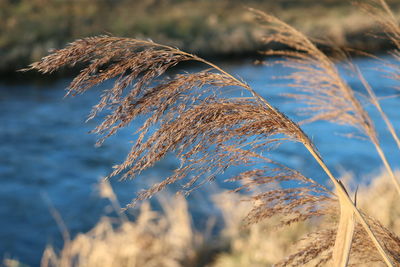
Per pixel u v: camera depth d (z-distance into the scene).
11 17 26.91
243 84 1.52
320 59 2.51
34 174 10.96
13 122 14.32
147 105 1.43
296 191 1.78
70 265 5.99
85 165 11.53
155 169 11.21
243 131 1.50
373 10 2.53
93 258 5.77
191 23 28.19
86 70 1.42
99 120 14.63
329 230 1.87
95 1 31.06
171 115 1.47
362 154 11.36
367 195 6.19
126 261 5.71
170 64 1.46
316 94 2.55
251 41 24.33
